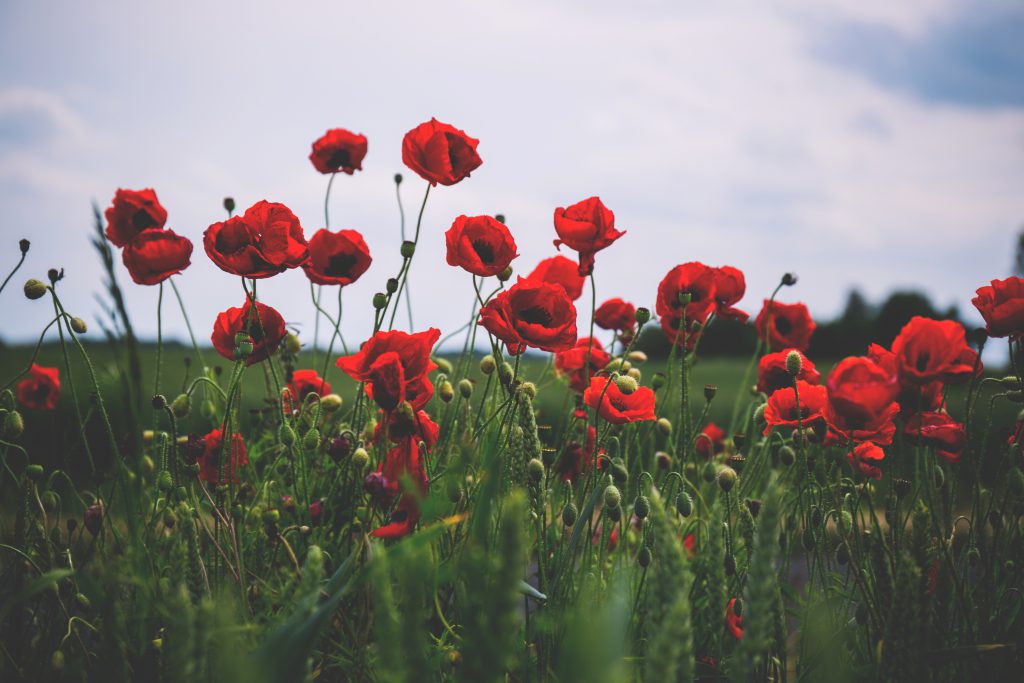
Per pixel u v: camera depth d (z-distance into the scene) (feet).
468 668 2.35
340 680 3.37
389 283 3.63
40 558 3.40
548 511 3.77
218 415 4.17
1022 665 3.10
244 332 3.41
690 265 3.92
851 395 2.90
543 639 3.12
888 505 3.27
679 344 4.05
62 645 3.21
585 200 3.52
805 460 3.31
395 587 3.10
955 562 3.42
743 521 3.18
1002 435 3.44
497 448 3.30
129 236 3.71
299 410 3.84
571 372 4.02
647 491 3.23
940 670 3.11
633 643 3.25
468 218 3.46
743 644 2.51
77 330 3.36
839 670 2.94
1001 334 3.30
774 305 4.30
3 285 3.28
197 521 3.41
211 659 2.65
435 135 3.56
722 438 4.39
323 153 4.23
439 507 2.97
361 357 3.19
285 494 3.90
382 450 3.51
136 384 2.78
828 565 3.59
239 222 3.39
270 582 3.50
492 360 3.62
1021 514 3.29
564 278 3.95
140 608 3.04
